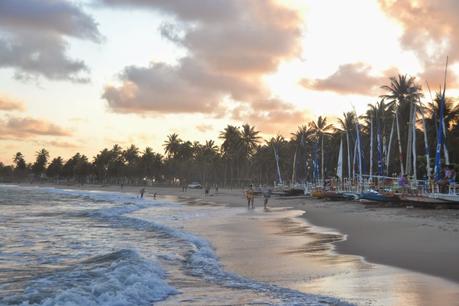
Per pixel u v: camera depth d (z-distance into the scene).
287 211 40.66
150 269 12.67
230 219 32.97
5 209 52.09
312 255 15.48
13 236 24.05
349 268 12.84
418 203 32.41
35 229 27.92
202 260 14.82
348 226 24.66
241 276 12.30
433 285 10.44
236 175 142.12
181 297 9.95
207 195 91.50
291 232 23.14
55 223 32.44
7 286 11.41
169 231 25.08
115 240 21.77
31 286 10.84
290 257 15.23
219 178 150.00
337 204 44.78
